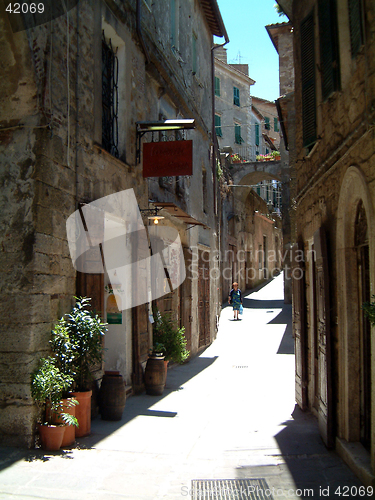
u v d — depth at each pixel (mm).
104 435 5660
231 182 24719
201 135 14203
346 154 4836
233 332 15883
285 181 21391
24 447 4863
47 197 5273
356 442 4859
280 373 9750
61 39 5711
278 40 19281
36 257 5043
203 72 14648
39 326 5055
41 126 5172
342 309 5020
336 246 5191
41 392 4742
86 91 6328
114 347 7809
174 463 4770
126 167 7699
